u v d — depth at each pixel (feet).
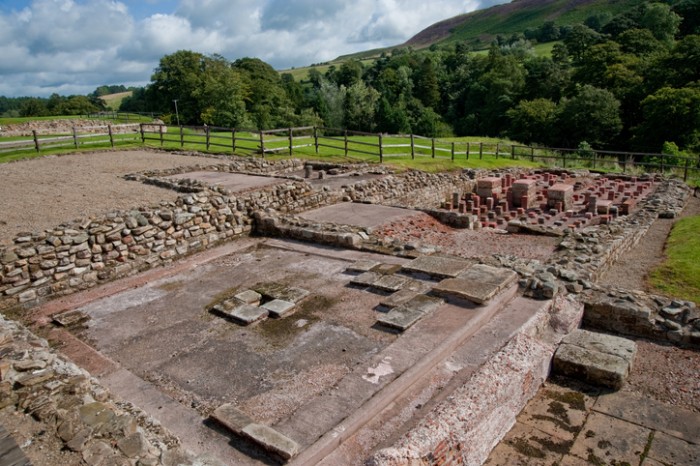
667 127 115.65
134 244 28.45
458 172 68.18
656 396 17.98
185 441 14.07
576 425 16.71
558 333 21.95
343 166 61.52
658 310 22.33
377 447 13.98
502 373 16.60
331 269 27.81
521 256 33.22
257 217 35.94
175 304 23.90
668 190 57.06
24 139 89.04
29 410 13.58
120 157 66.44
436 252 29.50
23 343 17.63
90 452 12.01
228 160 62.85
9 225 29.35
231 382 17.16
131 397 16.37
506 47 266.77
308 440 13.88
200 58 200.34
